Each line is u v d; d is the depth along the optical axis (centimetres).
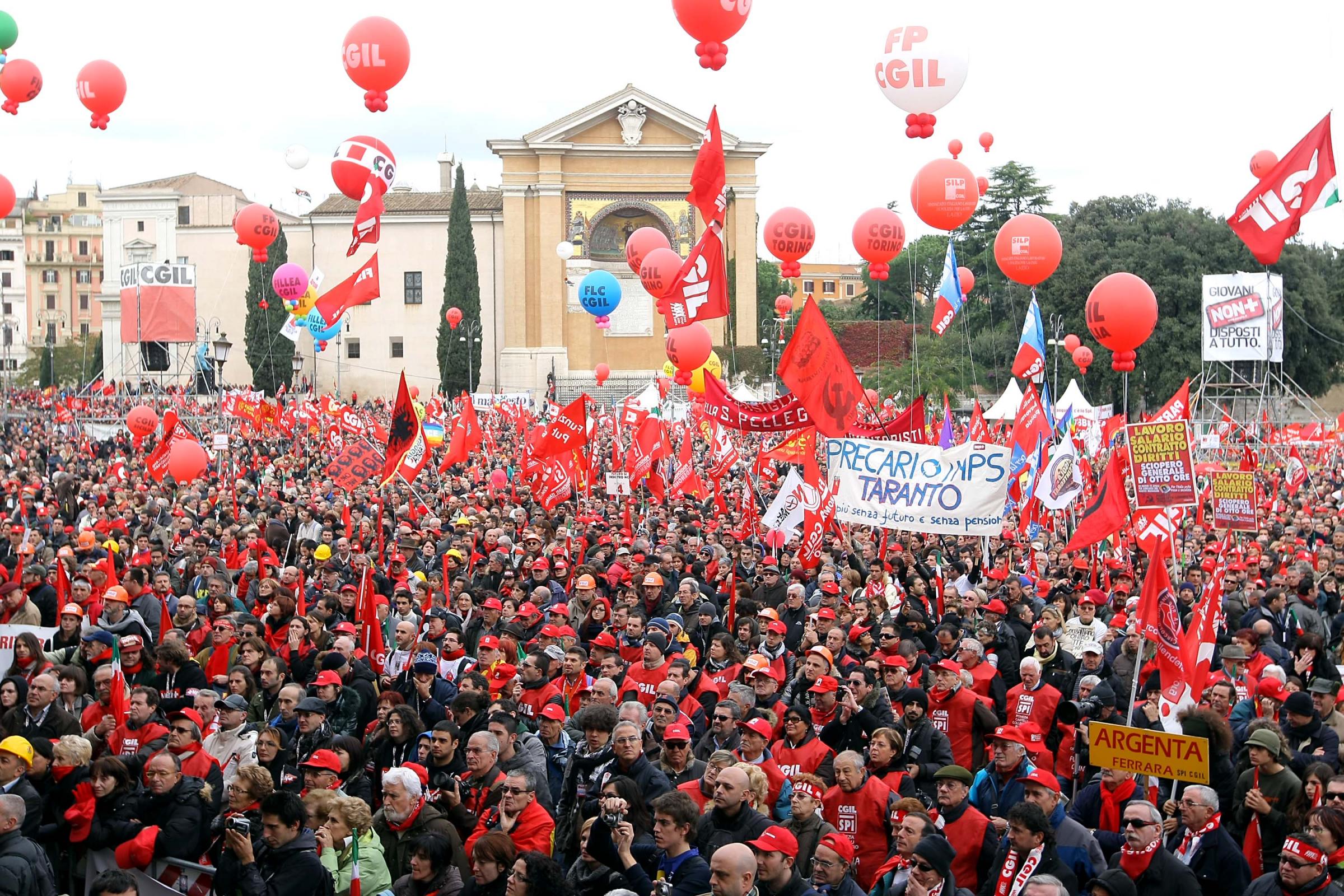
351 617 1688
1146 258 7206
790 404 1847
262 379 9500
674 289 1991
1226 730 1064
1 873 827
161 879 935
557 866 819
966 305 8625
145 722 1125
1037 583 1966
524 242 9806
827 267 15750
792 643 1634
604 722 1034
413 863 888
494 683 1301
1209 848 922
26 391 9319
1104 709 1220
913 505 1708
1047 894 750
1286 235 1850
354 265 10056
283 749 1113
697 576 2073
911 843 869
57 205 15725
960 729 1209
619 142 9700
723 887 745
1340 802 889
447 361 9581
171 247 10325
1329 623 1805
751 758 1035
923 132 2023
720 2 1614
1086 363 3928
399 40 2119
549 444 2656
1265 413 6006
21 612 1584
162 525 2644
